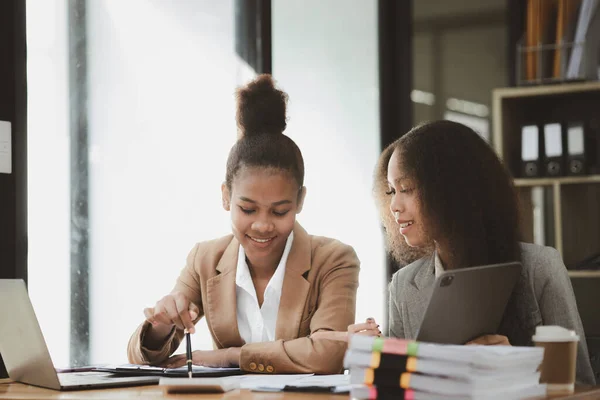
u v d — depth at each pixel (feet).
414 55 14.69
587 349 6.61
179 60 10.52
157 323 7.04
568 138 11.83
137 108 10.00
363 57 13.76
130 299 9.83
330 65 13.03
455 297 5.09
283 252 7.88
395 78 14.42
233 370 6.72
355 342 4.76
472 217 6.51
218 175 10.87
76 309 9.31
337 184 12.96
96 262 9.50
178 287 8.16
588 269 11.28
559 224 11.76
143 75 10.09
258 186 7.53
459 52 14.60
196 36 10.75
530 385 4.94
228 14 11.17
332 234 12.73
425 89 14.67
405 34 14.40
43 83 9.03
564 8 11.94
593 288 8.28
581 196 12.00
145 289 9.98
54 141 9.12
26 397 5.41
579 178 11.60
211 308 7.88
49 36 9.10
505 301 5.70
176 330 7.79
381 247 13.48
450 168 6.58
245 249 7.74
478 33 14.49
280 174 7.56
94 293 9.48
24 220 8.37
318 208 12.53
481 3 14.51
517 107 12.59
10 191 8.27
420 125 6.98
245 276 7.80
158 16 10.28
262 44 11.53
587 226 11.97
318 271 7.79
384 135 14.10
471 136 6.73
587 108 12.35
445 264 6.76
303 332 7.68
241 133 7.96
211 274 7.99
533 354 4.91
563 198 11.92
